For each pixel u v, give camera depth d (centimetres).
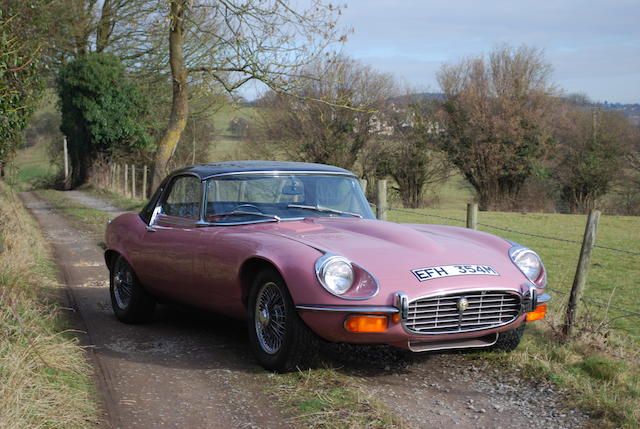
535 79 3872
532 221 2670
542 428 368
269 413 382
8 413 324
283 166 557
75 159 3541
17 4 748
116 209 2131
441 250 459
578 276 548
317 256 421
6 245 852
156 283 579
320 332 418
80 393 393
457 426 369
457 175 4097
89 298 753
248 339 555
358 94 3672
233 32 1523
